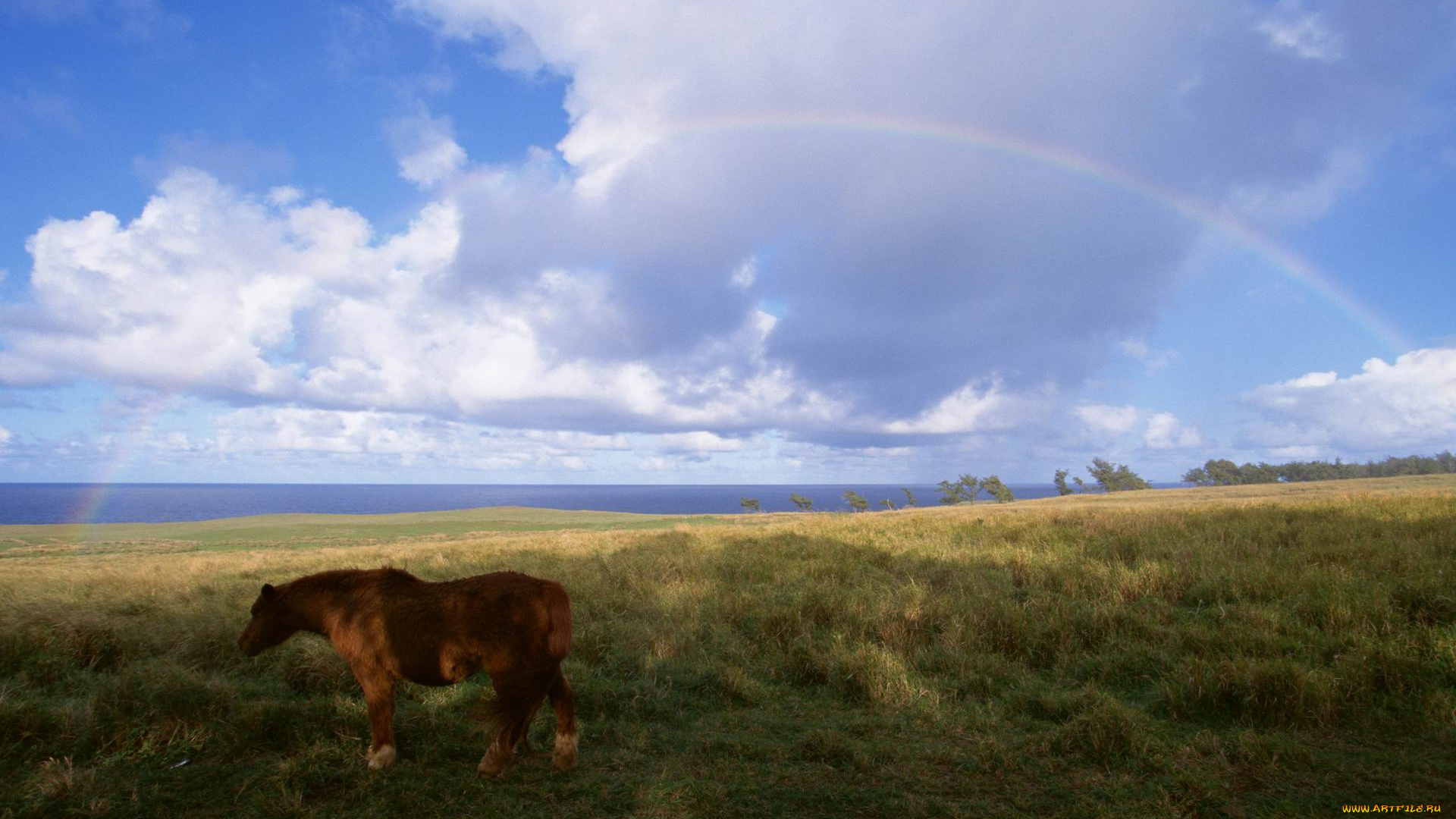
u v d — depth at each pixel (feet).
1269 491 171.22
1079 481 407.44
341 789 14.56
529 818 13.44
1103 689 21.07
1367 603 24.50
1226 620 25.00
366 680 15.83
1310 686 18.19
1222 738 17.21
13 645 22.75
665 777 15.35
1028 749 16.92
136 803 13.66
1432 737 16.81
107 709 17.42
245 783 14.67
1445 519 42.83
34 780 14.16
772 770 15.89
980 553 42.32
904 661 23.34
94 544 127.13
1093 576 32.48
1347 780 14.99
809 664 23.11
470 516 249.75
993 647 25.07
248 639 16.83
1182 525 48.78
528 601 14.79
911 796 14.55
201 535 161.27
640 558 46.62
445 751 16.60
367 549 73.41
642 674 23.11
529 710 14.90
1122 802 14.24
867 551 46.65
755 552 48.78
